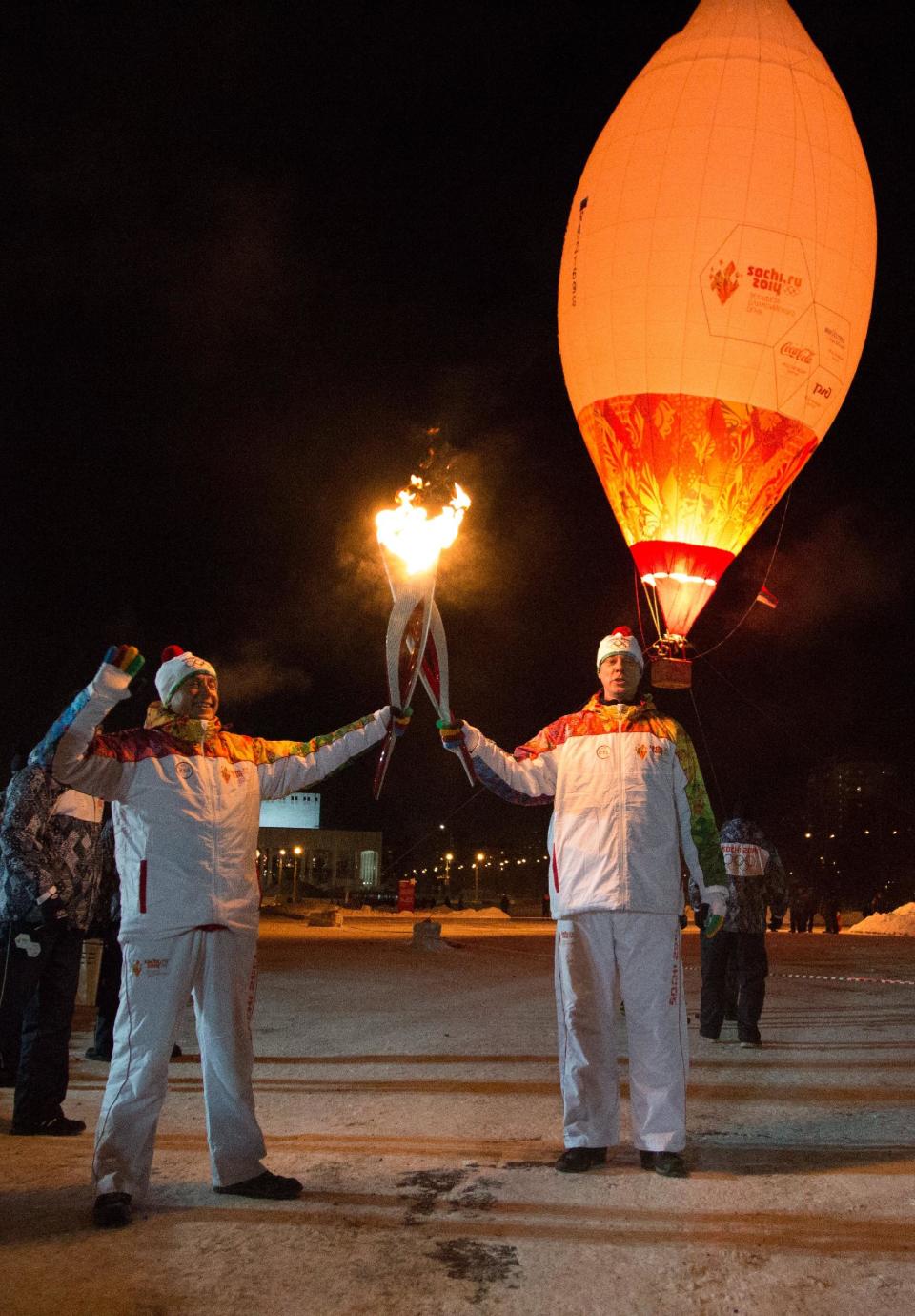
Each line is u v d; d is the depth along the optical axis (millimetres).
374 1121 5430
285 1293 3225
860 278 9164
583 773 4863
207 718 4523
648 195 8977
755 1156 4730
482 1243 3617
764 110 8914
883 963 16641
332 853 73312
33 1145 5031
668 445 9070
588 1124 4527
